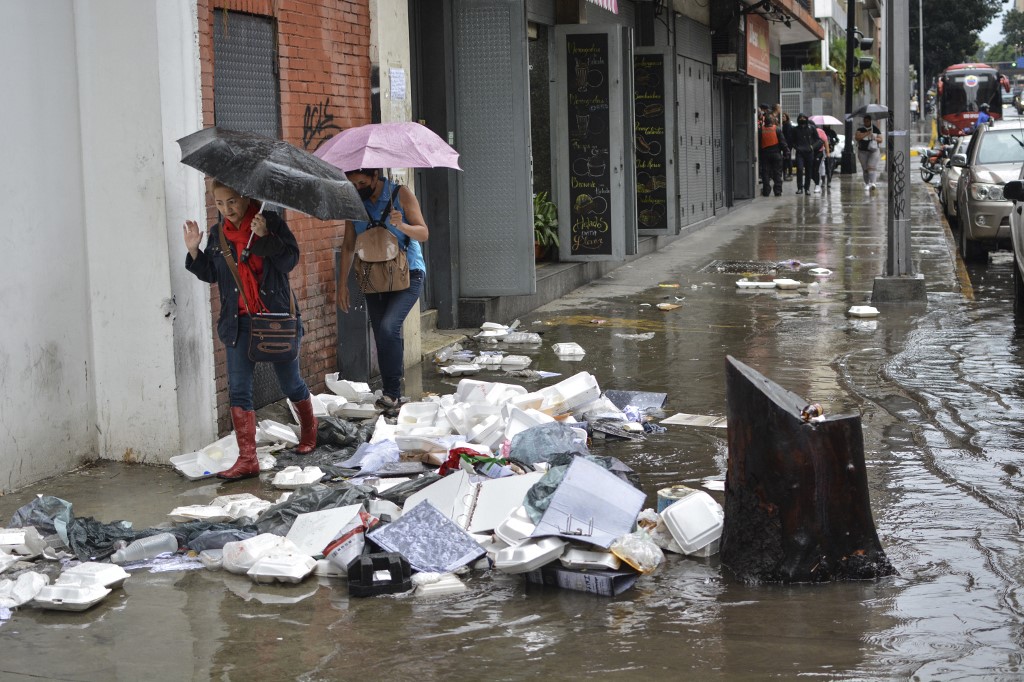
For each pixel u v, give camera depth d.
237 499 6.20
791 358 10.02
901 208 13.02
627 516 5.27
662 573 5.08
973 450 6.96
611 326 12.01
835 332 11.28
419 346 10.15
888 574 4.96
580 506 5.23
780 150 32.03
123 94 6.77
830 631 4.41
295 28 8.30
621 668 4.13
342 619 4.65
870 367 9.52
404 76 9.91
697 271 16.48
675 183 18.70
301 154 6.20
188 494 6.46
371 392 8.68
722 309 13.01
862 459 4.94
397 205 7.95
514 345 10.98
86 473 6.92
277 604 4.84
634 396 8.45
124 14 6.71
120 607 4.84
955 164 18.02
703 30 23.47
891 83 12.91
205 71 7.16
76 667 4.25
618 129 14.41
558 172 14.69
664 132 18.59
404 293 8.14
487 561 5.23
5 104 6.34
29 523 5.78
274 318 6.66
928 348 10.28
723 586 4.91
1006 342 10.52
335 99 8.92
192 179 7.00
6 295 6.39
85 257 7.00
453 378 9.48
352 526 5.41
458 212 11.84
